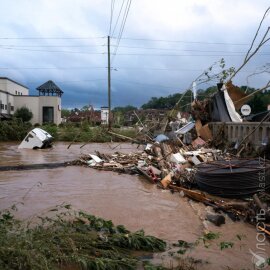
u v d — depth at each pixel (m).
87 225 6.71
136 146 28.09
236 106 19.53
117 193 10.55
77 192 10.68
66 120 60.75
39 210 8.55
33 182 12.32
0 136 34.81
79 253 5.29
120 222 7.70
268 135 12.41
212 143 16.72
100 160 16.69
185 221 7.77
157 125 27.11
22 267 4.48
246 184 8.84
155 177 12.41
